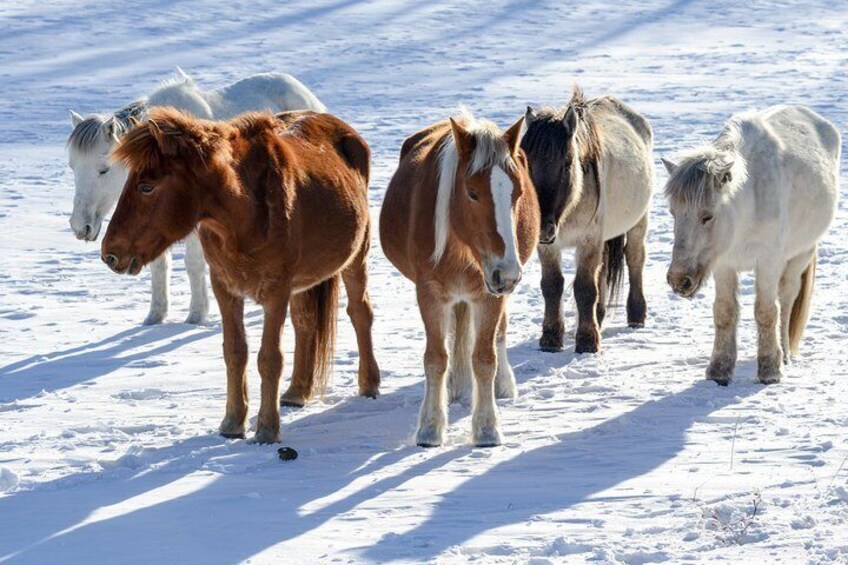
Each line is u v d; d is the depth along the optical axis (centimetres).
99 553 691
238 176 901
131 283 1697
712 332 1340
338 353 1268
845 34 5503
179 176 879
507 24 5959
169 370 1194
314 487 818
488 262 848
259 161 924
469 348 1069
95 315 1484
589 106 1376
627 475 825
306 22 5928
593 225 1244
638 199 1353
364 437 960
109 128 1353
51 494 810
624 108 1455
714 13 6250
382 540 700
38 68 4519
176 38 5384
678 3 6581
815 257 1217
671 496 768
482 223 848
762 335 1109
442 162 906
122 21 5731
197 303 1420
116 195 1389
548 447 909
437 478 834
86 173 1367
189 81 1480
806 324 1221
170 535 720
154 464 877
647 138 1459
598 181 1241
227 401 963
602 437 933
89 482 838
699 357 1211
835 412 979
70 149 1370
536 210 1019
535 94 3938
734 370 1135
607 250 1359
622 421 970
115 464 880
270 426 943
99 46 5116
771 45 5219
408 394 1097
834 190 1214
